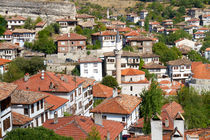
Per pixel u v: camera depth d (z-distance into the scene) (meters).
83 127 44.47
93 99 88.12
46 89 69.06
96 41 137.50
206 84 113.56
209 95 82.75
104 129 46.59
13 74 90.06
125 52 127.00
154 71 126.69
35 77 72.94
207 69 118.25
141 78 112.00
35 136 37.50
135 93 109.12
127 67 123.88
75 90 73.12
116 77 107.88
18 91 54.69
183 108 71.88
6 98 40.34
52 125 46.97
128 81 110.25
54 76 75.00
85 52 131.62
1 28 139.75
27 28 150.88
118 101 67.94
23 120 48.38
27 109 51.16
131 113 67.00
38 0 169.62
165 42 196.75
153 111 61.25
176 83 118.81
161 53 142.62
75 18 171.12
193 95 78.44
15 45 127.00
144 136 41.84
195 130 41.75
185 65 130.75
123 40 157.00
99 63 114.12
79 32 149.88
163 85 117.06
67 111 67.44
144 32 196.75
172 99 82.88
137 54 125.69
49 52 132.25
